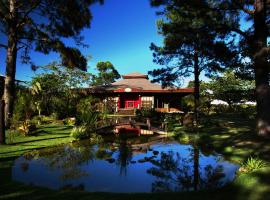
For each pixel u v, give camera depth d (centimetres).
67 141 1210
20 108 1780
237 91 3097
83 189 569
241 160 802
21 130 1347
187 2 1230
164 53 2019
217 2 1298
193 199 472
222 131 1463
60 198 481
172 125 1862
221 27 1273
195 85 2016
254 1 1275
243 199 464
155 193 517
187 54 1977
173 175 696
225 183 605
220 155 923
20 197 486
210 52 1512
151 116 2336
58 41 1944
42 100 2395
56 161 839
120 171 734
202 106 3247
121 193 520
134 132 1731
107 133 1677
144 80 3559
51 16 1978
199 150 1050
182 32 1466
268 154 829
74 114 2355
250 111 3042
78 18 1961
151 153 1011
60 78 2744
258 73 1177
